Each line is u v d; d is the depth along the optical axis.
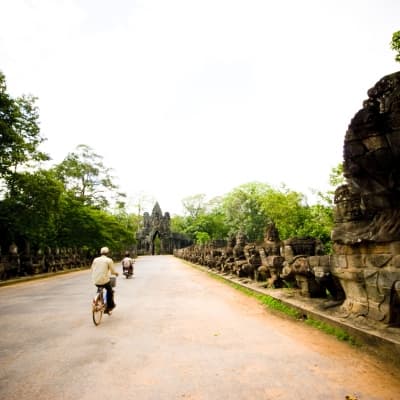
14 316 8.22
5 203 19.61
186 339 5.78
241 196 56.06
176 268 29.95
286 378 3.97
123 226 50.06
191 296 11.47
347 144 5.37
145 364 4.53
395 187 5.11
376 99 5.38
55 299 11.40
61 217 30.23
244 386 3.76
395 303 5.11
